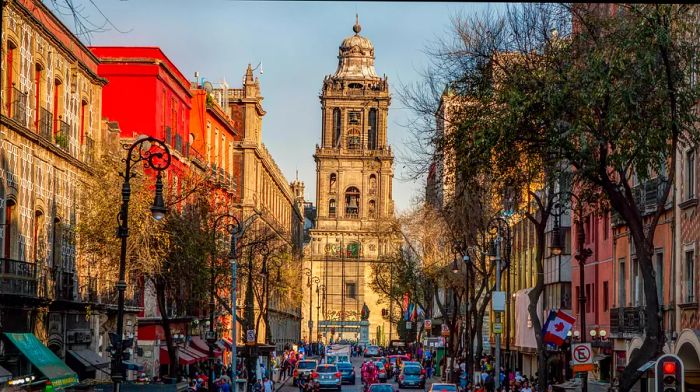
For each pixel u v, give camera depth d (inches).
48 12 1728.6
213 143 3437.5
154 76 2475.4
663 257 1595.7
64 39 1855.3
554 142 1051.3
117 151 2071.9
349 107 7785.4
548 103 1047.6
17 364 1514.5
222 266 2450.8
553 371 2471.7
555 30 1309.1
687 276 1475.1
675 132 1012.5
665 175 1568.7
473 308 2508.6
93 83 2063.2
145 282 2078.0
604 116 1040.2
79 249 1875.0
